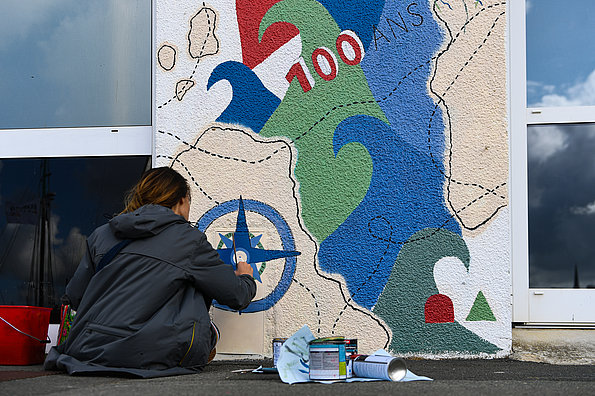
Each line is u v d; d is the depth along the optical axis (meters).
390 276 2.99
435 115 3.04
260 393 1.81
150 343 2.34
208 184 3.12
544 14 3.15
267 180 3.09
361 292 3.00
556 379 2.25
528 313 3.02
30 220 3.37
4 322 2.83
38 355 2.94
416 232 3.00
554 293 3.02
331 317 3.00
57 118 3.42
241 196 3.09
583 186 3.07
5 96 3.45
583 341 2.95
